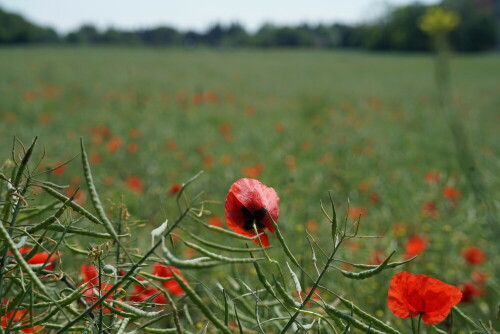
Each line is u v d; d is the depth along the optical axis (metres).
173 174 6.12
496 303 2.72
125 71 29.69
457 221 4.38
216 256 0.95
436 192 5.49
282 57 61.47
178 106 15.03
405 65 48.19
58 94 16.38
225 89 23.33
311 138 10.10
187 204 1.06
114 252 1.44
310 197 5.35
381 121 13.71
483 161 7.38
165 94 19.08
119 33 103.69
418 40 77.81
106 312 1.29
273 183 5.73
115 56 49.53
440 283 1.23
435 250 3.67
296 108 16.38
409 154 8.63
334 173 6.36
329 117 13.72
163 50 72.94
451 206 4.70
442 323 1.95
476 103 18.48
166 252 0.92
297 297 1.95
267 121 13.07
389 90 24.95
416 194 5.49
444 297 1.23
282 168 6.98
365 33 90.88
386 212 4.85
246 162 7.38
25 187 1.14
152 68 34.97
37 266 1.16
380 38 81.88
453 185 5.59
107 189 4.65
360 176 6.53
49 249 1.44
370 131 11.37
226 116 13.41
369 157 8.08
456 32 72.19
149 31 108.94
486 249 3.63
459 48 73.56
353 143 9.37
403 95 22.23
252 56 62.28
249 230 1.25
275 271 2.78
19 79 20.95
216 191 5.43
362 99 20.28
